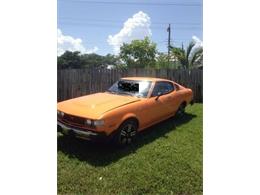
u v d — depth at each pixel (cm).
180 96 546
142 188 324
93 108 400
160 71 769
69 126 398
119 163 372
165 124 528
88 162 371
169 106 510
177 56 978
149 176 345
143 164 372
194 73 775
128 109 415
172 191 324
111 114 388
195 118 568
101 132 375
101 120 375
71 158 379
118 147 409
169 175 350
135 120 429
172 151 411
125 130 414
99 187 324
